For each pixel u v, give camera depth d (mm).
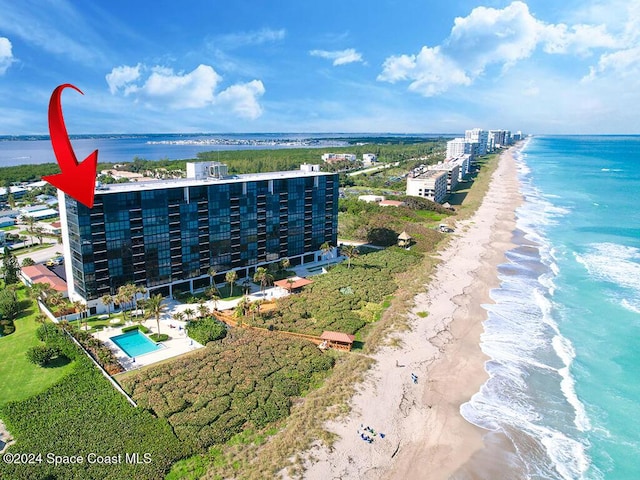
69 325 88062
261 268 112938
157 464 55344
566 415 68938
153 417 63938
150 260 102250
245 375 76000
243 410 67000
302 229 131875
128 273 99812
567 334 93312
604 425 66938
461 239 165250
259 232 121562
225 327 92688
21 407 65062
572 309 105062
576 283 121250
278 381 74812
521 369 80812
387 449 60875
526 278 125250
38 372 75438
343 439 62000
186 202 105250
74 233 93875
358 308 105250
